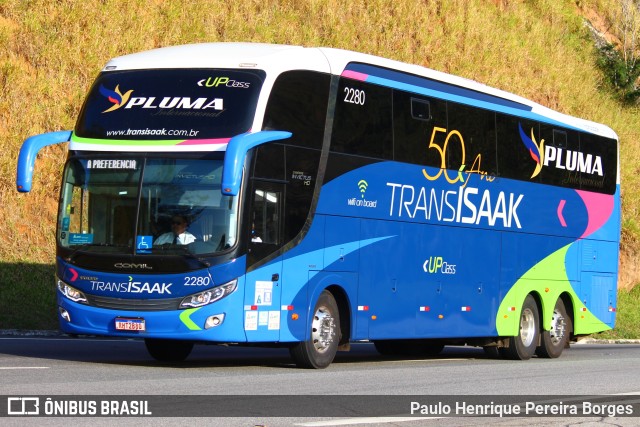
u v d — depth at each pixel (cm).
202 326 1551
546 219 2375
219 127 1584
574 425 1091
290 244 1648
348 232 1775
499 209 2203
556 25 5391
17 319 2381
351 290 1784
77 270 1598
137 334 1565
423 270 1967
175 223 1570
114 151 1612
